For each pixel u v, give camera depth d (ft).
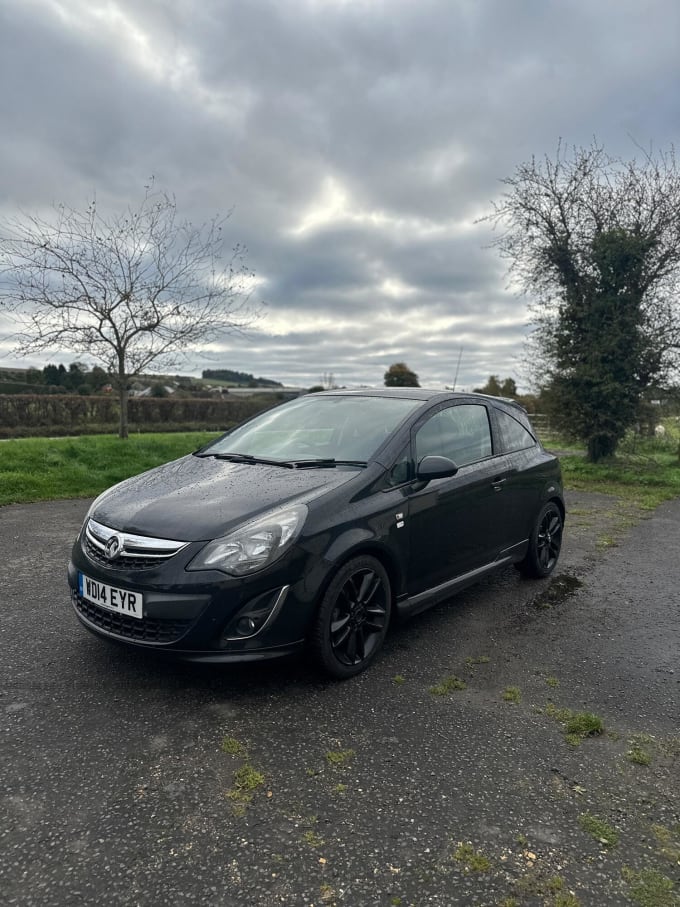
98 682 10.84
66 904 6.26
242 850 7.06
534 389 46.29
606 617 15.03
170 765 8.56
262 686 10.88
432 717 10.07
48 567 17.48
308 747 9.09
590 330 43.16
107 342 39.88
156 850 7.01
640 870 6.93
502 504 15.37
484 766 8.79
